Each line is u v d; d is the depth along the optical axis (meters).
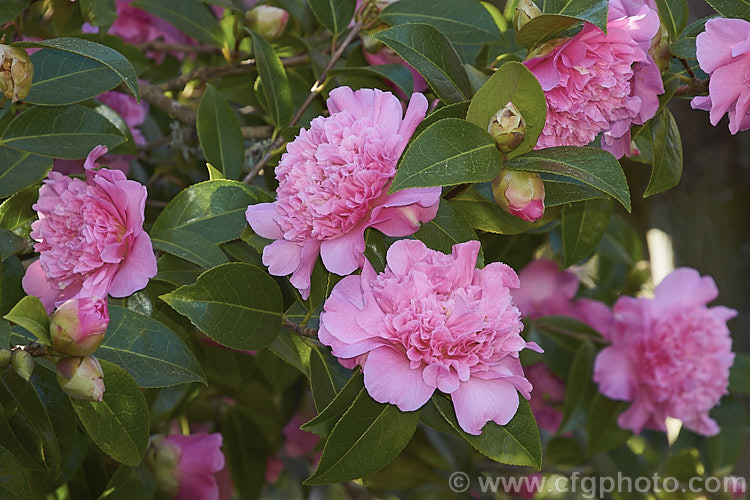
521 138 0.86
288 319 0.93
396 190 0.83
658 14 0.93
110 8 1.10
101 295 0.89
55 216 0.91
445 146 0.85
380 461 0.86
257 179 1.13
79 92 0.96
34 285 0.92
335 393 0.92
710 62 0.88
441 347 0.83
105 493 1.08
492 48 1.08
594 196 0.91
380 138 0.86
